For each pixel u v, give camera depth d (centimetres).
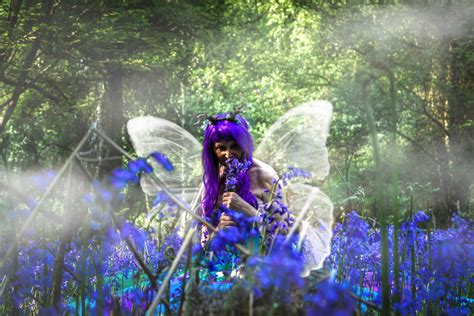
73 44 1455
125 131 1831
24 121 1694
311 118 354
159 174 414
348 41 1697
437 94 1563
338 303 149
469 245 293
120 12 1526
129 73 1744
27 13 1347
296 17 1881
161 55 1602
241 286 169
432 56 1561
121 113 1786
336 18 1686
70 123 1820
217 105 1862
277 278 143
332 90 1733
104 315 225
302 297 166
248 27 1917
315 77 1784
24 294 252
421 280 289
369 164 1541
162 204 227
